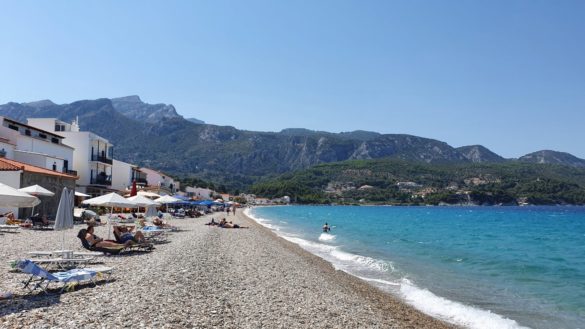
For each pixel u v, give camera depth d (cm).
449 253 2975
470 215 10669
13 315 868
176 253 2002
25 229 2719
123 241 1983
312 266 2127
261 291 1364
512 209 16238
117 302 1018
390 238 4141
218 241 2778
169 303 1056
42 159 4250
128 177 7925
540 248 3469
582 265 2495
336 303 1336
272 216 9581
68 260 1382
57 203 3725
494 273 2178
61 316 878
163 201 3947
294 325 1014
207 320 958
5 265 1415
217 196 16075
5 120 4572
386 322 1177
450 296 1628
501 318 1318
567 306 1495
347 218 8912
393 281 1881
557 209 16125
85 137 6316
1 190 1525
